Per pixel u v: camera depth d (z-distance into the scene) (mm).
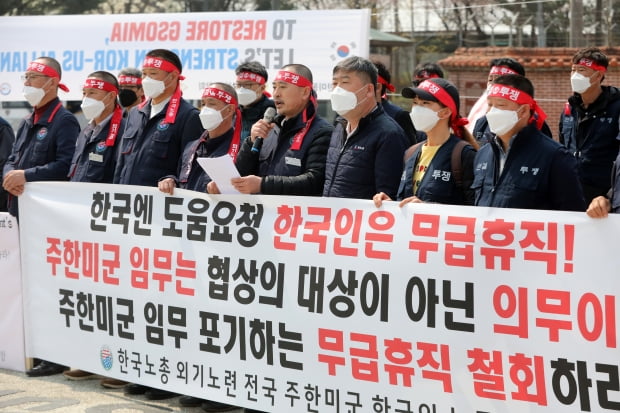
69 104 16188
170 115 6535
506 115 4727
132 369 6172
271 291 5441
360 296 5074
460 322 4738
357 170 5402
